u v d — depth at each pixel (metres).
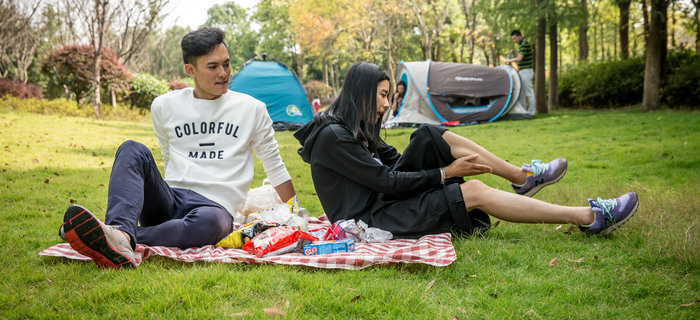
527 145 8.18
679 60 13.49
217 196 2.82
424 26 27.72
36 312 1.83
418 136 2.84
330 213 2.95
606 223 2.74
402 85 13.39
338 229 2.75
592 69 15.91
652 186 4.57
